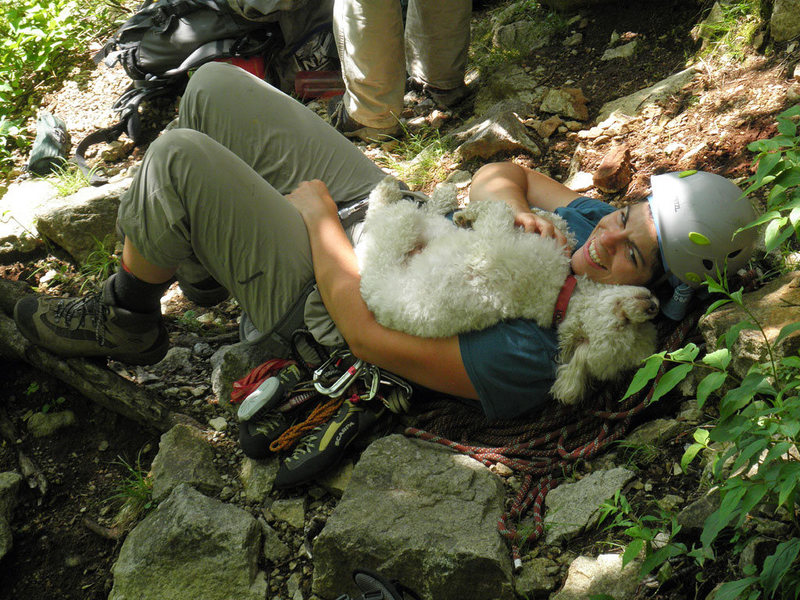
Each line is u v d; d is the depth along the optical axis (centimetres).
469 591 228
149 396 315
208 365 338
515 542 238
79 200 394
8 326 326
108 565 278
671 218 242
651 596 212
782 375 213
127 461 308
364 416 278
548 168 389
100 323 301
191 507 263
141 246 279
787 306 238
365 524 239
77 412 324
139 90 484
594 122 406
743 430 184
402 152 429
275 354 303
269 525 268
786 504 193
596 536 235
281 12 466
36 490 300
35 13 550
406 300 256
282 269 282
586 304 250
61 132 463
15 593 277
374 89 420
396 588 205
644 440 255
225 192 272
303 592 250
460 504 244
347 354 283
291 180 323
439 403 289
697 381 260
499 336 256
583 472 260
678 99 386
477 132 410
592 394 269
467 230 264
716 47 397
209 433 305
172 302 374
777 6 367
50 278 387
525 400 263
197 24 466
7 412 327
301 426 279
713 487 226
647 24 443
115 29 554
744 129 345
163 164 268
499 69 459
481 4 530
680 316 260
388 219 270
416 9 426
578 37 457
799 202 192
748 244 242
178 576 252
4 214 411
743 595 194
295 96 488
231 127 318
